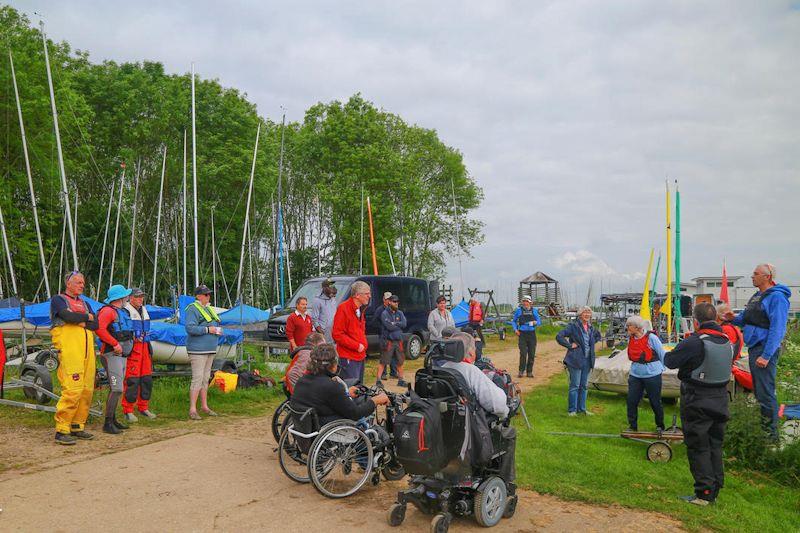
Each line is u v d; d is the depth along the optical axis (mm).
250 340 16484
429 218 48875
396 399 6371
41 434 8102
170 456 7105
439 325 14156
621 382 11844
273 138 43156
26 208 31266
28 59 28609
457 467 5133
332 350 6109
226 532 4898
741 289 57906
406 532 4996
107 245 35594
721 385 5941
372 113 41625
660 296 31656
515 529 5156
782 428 7719
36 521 5035
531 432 8648
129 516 5188
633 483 6512
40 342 13766
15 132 28625
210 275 37000
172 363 12242
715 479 6016
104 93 35688
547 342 26969
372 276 17562
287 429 6129
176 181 36875
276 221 37031
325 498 5773
